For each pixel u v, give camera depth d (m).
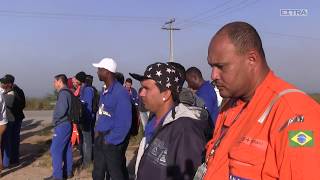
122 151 6.46
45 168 9.95
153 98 3.18
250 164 1.76
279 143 1.68
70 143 8.73
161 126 3.00
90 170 9.28
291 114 1.68
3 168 10.00
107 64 6.30
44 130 17.33
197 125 2.88
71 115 8.38
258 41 1.88
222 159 1.91
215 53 1.90
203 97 5.60
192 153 2.80
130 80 12.24
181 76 3.23
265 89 1.85
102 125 6.45
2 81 10.11
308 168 1.60
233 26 1.89
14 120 10.16
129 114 6.36
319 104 1.74
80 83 9.87
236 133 1.89
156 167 2.91
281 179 1.67
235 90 1.91
